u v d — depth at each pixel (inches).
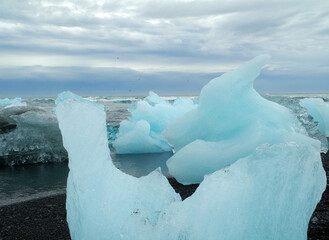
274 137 224.2
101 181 101.8
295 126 250.2
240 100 258.2
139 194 107.5
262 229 87.4
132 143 448.8
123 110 1050.1
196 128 278.5
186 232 86.7
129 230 90.9
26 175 333.7
